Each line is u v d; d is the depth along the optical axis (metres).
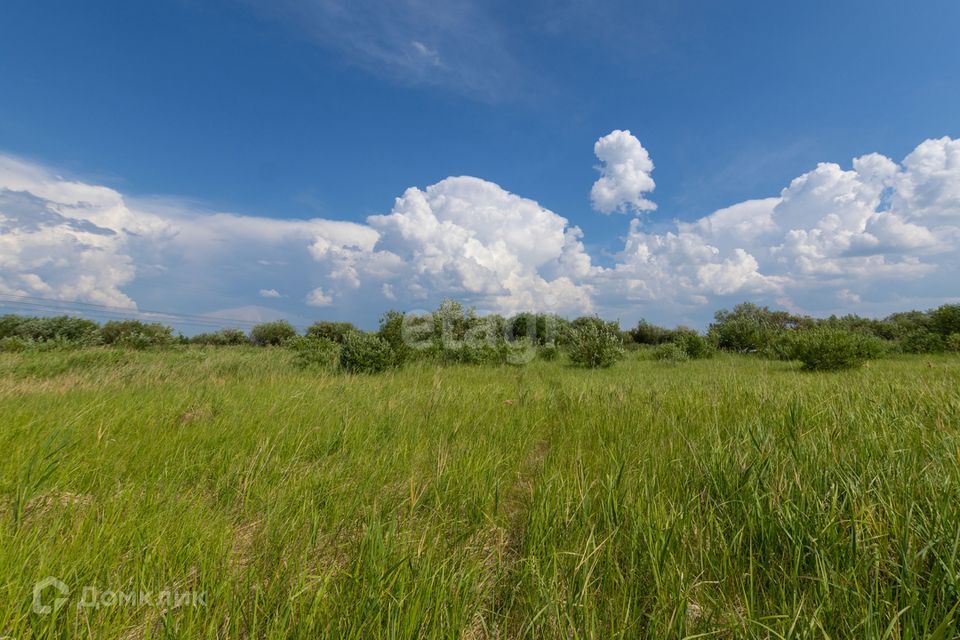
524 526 2.20
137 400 5.52
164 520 2.04
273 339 33.31
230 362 11.87
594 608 1.37
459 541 2.00
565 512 2.06
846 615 1.33
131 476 2.79
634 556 1.70
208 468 3.04
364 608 1.38
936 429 2.89
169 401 5.42
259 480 2.77
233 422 4.31
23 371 9.36
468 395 6.39
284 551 1.84
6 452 3.04
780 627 1.30
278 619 1.32
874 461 2.24
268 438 3.46
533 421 4.70
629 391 6.20
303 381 8.19
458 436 3.94
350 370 11.22
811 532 1.70
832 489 1.90
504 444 3.81
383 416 4.67
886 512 1.72
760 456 2.38
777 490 2.03
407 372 11.63
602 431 4.06
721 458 2.50
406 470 3.03
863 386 5.19
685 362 16.64
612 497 2.14
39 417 4.14
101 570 1.62
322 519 2.19
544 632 1.40
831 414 3.42
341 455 3.47
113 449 3.28
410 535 1.94
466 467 2.91
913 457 2.29
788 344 15.75
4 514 2.05
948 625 1.26
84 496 2.42
